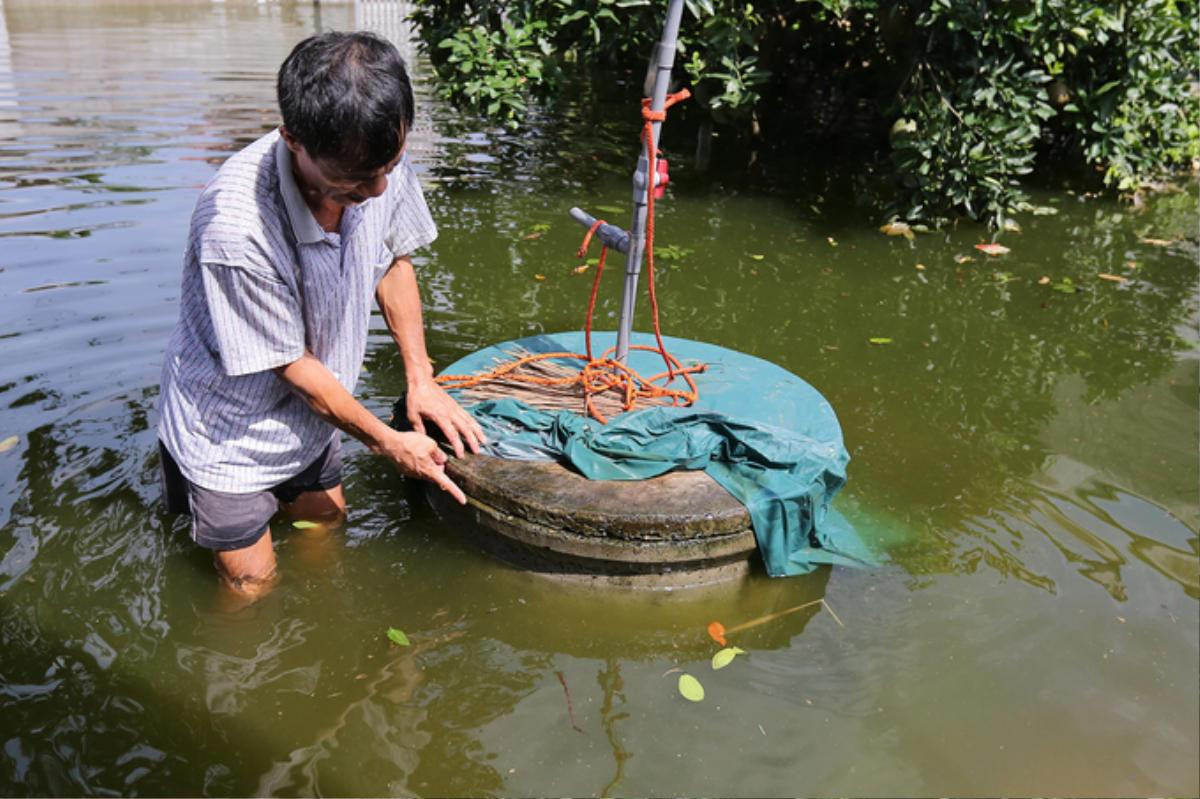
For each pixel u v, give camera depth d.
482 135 7.56
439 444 2.94
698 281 4.98
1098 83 6.57
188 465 2.53
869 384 3.95
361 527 2.99
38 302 4.25
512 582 2.80
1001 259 5.52
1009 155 5.81
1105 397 3.89
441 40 6.00
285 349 2.35
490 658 2.51
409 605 2.69
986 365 4.16
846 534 2.97
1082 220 6.32
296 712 2.31
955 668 2.47
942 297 4.92
